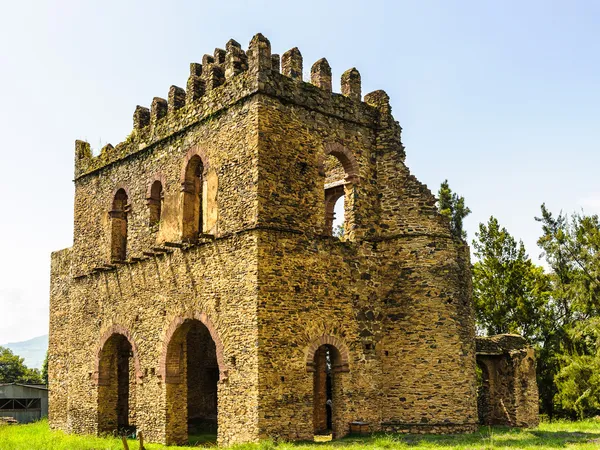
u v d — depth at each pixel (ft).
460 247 88.58
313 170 81.30
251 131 77.00
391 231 87.10
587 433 81.87
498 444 68.44
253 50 78.48
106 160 106.01
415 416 81.46
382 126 90.07
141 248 94.89
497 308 148.77
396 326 84.58
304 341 76.23
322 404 94.48
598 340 119.14
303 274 77.66
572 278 129.08
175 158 89.86
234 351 75.20
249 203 75.92
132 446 77.15
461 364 82.79
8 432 108.68
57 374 125.80
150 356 89.20
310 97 82.38
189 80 89.30
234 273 76.69
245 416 72.38
